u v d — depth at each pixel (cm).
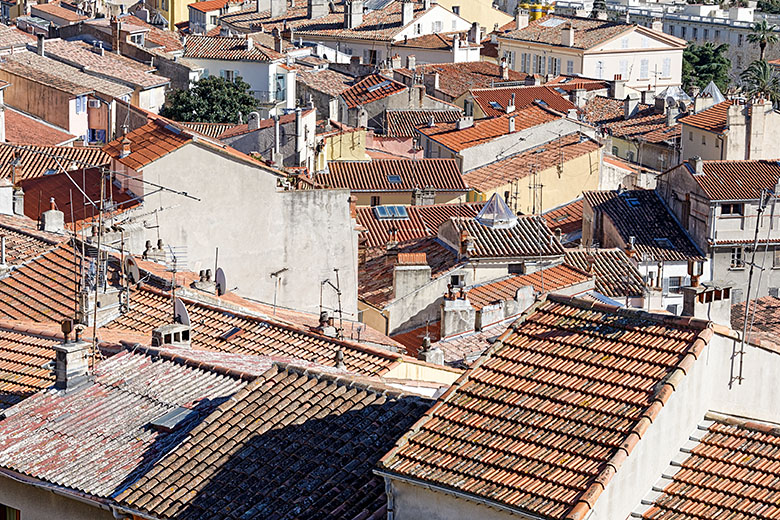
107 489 3906
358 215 10800
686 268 11881
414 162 13112
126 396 4369
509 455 3338
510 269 8588
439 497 3356
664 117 17738
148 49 17638
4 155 10781
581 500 3133
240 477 3816
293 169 9694
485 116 17138
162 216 6756
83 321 5228
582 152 13700
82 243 5934
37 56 14650
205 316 5556
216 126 14100
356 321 7225
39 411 4353
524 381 3547
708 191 11900
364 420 3906
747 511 3247
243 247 6969
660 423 3344
